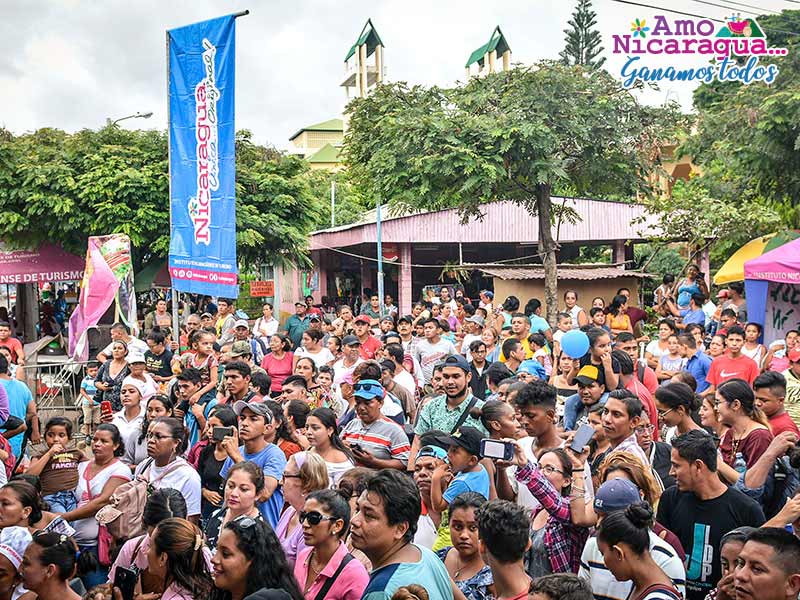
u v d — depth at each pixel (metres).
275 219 24.97
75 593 5.44
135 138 24.86
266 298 34.06
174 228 12.51
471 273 30.67
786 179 18.78
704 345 13.60
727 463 6.51
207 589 4.84
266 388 9.01
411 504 4.43
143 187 23.08
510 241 29.03
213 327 16.23
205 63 11.92
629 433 6.14
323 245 30.08
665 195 28.66
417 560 4.43
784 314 14.20
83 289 14.61
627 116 20.27
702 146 20.70
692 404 6.72
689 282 18.00
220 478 7.41
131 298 14.74
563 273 23.09
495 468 6.11
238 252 24.98
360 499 4.50
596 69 20.75
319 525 4.81
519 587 4.33
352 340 11.17
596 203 28.52
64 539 5.33
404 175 19.44
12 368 10.41
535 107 19.30
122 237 14.83
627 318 15.52
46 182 22.44
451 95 20.50
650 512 4.33
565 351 7.70
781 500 5.92
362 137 21.34
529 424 6.50
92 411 12.56
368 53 67.94
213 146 11.88
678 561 4.56
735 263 19.61
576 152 20.27
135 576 5.23
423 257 31.52
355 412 8.21
